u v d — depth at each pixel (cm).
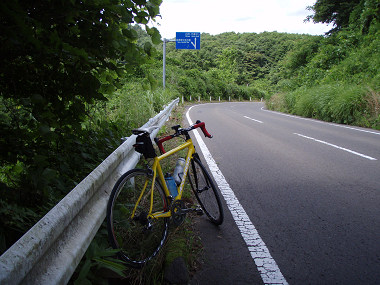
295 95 1859
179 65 4322
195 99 3703
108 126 447
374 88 1213
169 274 220
